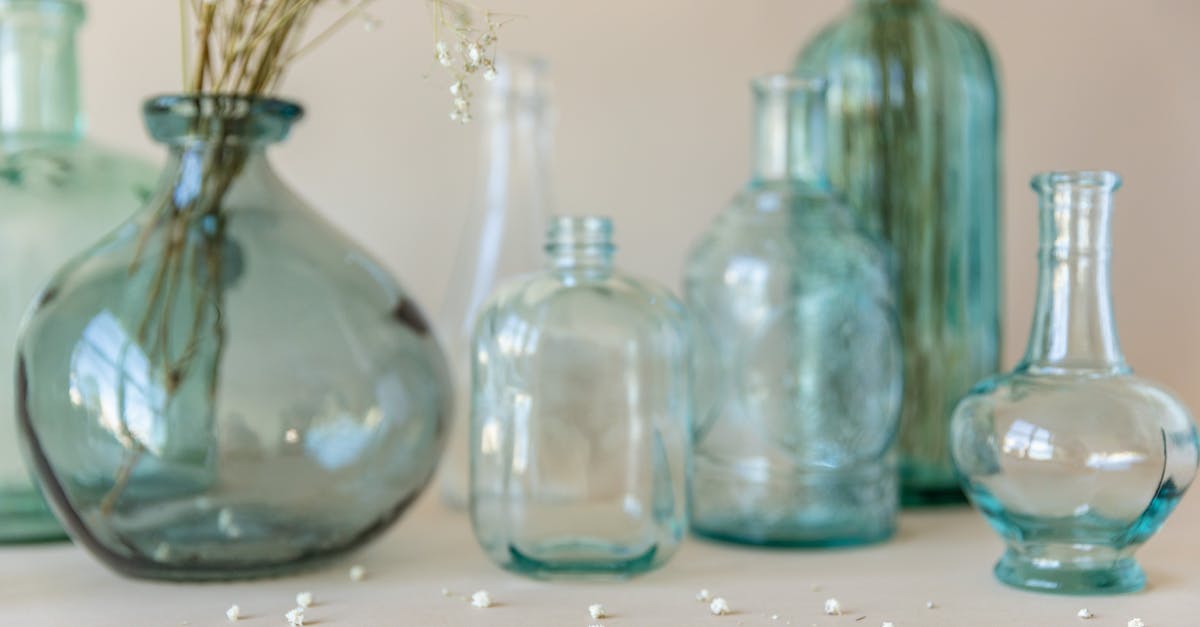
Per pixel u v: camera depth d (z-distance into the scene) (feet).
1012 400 2.59
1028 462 2.55
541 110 3.36
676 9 3.57
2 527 2.92
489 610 2.52
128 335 2.60
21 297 2.94
